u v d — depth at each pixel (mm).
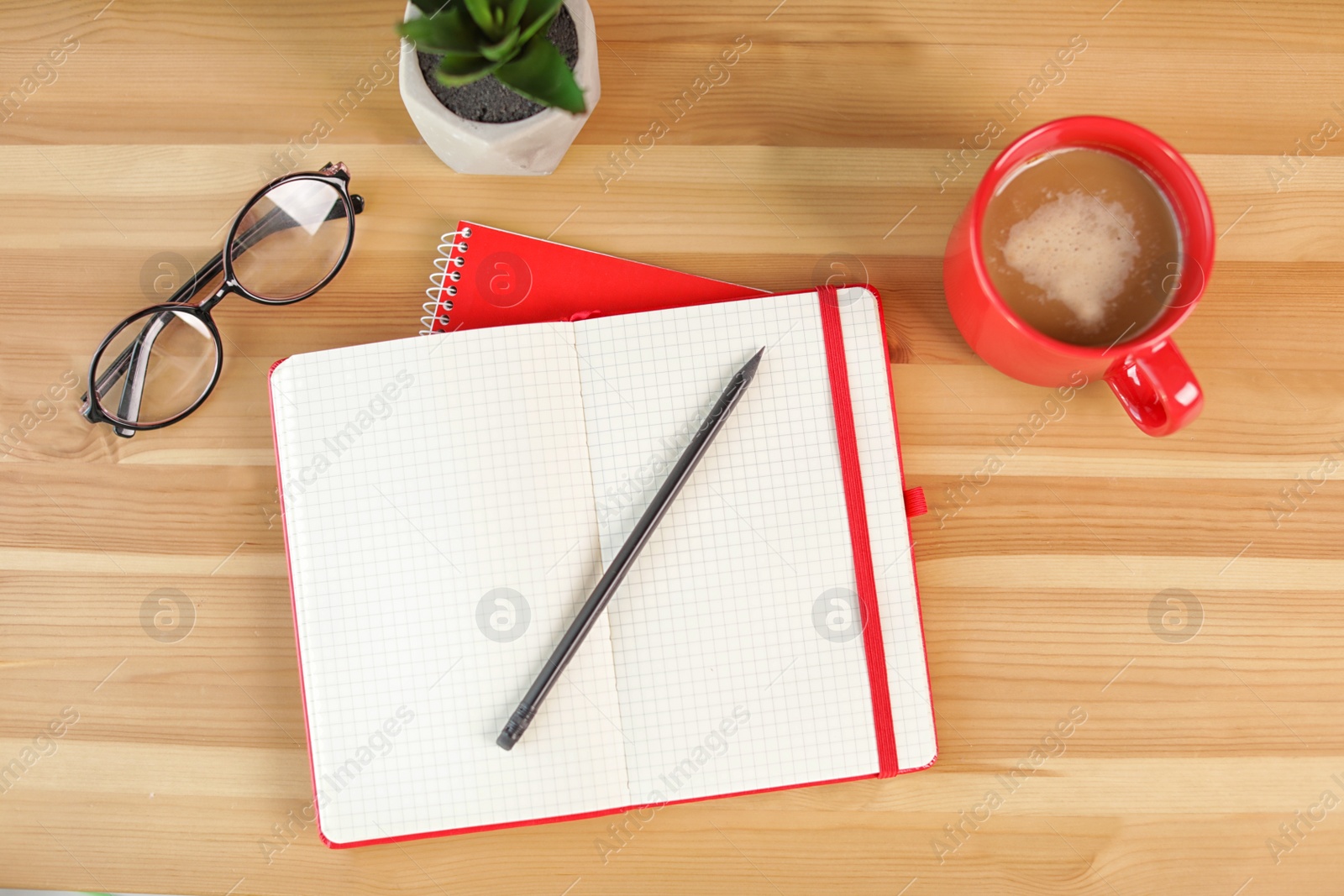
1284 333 765
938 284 769
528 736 691
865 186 770
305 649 700
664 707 701
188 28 771
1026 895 744
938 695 754
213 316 768
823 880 745
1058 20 769
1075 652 756
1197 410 610
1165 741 750
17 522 766
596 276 763
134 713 758
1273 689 751
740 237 770
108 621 763
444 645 696
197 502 767
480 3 551
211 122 772
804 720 702
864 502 709
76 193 771
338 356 703
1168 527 759
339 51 771
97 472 768
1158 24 769
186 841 750
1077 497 760
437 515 699
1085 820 749
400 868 748
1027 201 649
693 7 769
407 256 771
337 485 703
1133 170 644
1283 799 746
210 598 763
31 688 759
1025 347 628
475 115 651
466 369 703
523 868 747
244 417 769
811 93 771
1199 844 746
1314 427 761
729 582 705
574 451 709
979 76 771
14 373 769
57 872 750
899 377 767
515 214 769
